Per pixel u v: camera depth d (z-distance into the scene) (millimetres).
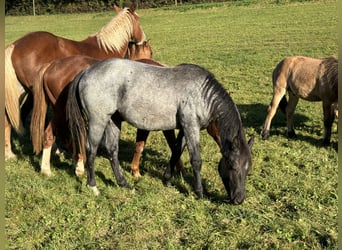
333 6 25516
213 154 6387
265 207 4648
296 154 6176
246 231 4184
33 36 6469
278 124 7883
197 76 4645
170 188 5281
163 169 5941
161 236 4230
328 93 6180
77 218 4574
